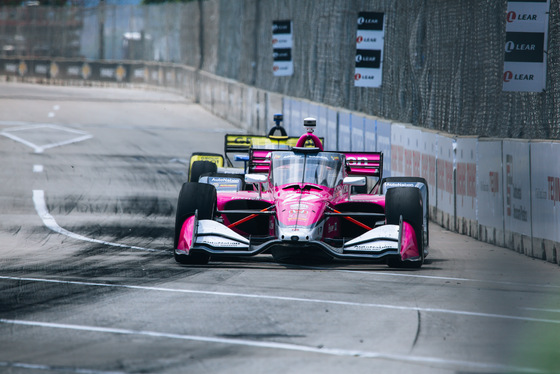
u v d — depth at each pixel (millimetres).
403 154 62531
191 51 182250
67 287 32812
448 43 57656
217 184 44969
